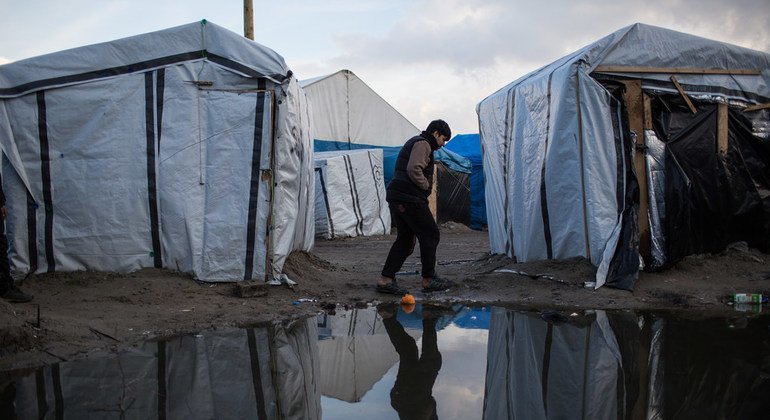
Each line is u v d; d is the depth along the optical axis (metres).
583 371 3.43
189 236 5.64
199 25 5.68
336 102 19.58
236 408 2.91
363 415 2.81
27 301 4.76
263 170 5.67
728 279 5.77
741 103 6.46
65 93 5.59
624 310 5.04
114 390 3.14
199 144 5.70
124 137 5.66
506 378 3.36
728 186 6.28
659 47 6.16
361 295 5.98
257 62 5.65
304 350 4.01
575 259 6.17
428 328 4.66
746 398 2.91
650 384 3.15
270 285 5.72
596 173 5.91
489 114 8.29
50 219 5.56
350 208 14.77
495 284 6.24
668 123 6.12
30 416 2.74
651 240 5.92
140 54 5.66
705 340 4.00
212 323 4.62
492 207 8.24
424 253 6.07
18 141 5.50
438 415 2.80
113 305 4.85
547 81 6.51
